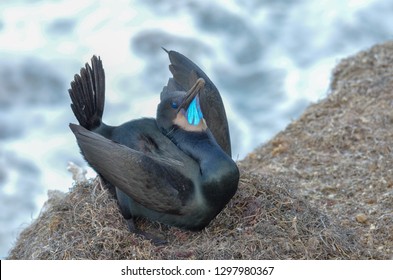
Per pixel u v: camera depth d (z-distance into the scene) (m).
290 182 11.56
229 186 9.38
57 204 10.52
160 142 9.80
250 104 18.09
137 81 18.61
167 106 9.89
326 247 9.52
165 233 10.05
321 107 13.96
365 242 10.19
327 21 20.19
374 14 20.31
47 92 18.69
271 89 18.39
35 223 11.05
